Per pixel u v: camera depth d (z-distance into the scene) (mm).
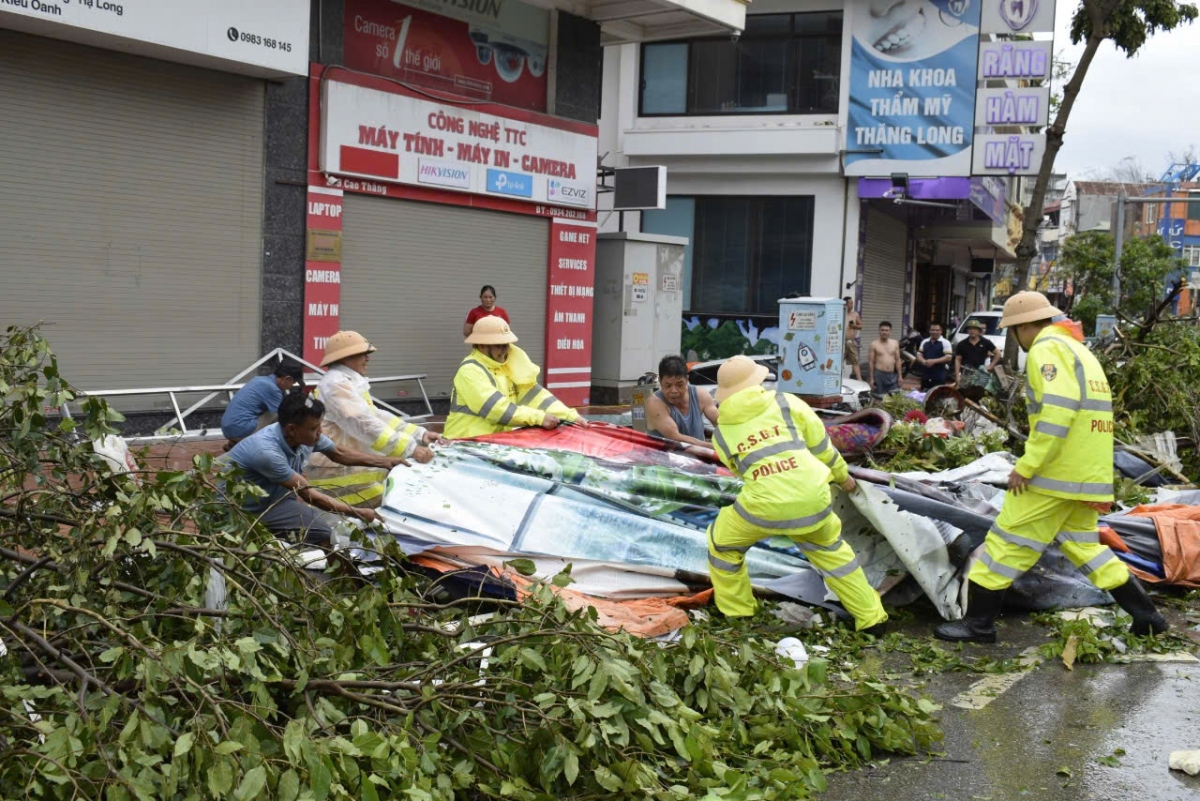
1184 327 13312
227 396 13133
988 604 6434
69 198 11523
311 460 7477
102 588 4293
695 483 7273
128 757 3201
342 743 3422
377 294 15016
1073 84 17969
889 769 4668
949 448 10227
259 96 13234
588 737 3736
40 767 3119
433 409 16031
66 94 11406
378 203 14875
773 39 24609
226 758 3230
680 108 25375
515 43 16812
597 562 6648
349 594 4887
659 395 8188
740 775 4039
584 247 18250
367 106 14367
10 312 11133
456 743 3910
